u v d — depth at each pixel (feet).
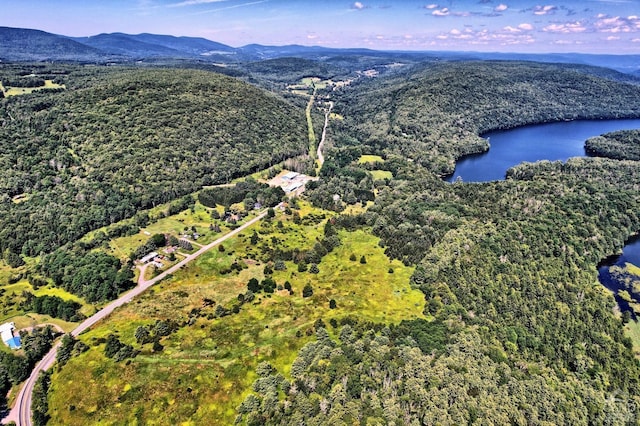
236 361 387.75
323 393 342.03
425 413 320.09
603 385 422.82
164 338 421.18
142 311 470.80
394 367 359.87
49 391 364.99
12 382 382.83
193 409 340.18
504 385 364.79
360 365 361.92
